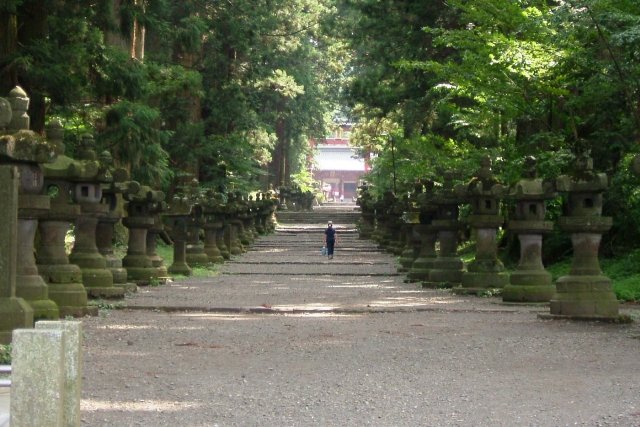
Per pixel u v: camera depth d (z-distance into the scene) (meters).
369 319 19.36
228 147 54.25
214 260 43.47
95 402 10.12
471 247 42.69
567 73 25.39
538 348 14.73
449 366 12.88
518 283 22.64
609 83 24.16
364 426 9.14
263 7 54.03
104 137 31.41
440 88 30.31
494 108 28.03
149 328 17.17
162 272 30.70
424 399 10.51
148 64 37.75
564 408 9.99
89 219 22.56
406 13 38.78
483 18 26.70
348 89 47.56
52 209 18.86
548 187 22.06
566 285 18.95
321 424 9.21
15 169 13.27
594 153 27.75
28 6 27.89
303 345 15.01
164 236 47.81
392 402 10.34
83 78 29.36
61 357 6.68
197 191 41.00
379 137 54.09
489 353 14.16
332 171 144.50
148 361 13.11
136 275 29.33
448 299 24.67
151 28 33.69
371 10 40.97
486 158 26.23
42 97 27.86
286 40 61.03
